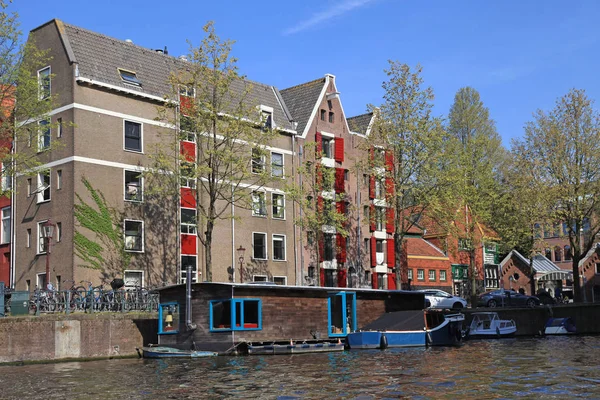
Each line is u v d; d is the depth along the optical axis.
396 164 44.75
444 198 45.44
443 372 23.41
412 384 20.58
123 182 39.72
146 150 41.03
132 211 39.88
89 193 38.16
